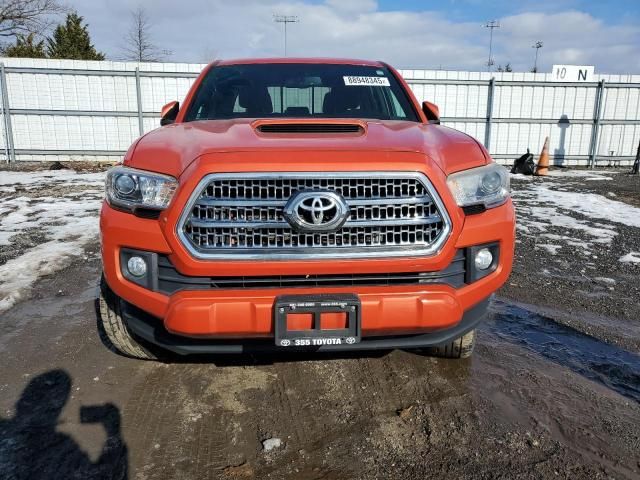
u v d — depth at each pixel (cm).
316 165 245
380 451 252
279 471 237
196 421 274
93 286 486
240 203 243
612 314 439
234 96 394
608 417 282
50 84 1678
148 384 310
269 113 379
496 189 277
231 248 245
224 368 330
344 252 247
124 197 263
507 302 462
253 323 244
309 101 393
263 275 246
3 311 424
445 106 1795
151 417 277
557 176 1577
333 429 269
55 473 232
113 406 287
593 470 239
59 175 1415
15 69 1653
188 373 323
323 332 245
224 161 244
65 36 3800
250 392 303
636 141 1880
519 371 332
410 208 251
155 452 248
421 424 274
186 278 251
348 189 248
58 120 1705
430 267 252
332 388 309
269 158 246
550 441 260
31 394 298
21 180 1297
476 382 317
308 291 248
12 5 2928
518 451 252
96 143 1733
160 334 273
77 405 287
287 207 241
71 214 831
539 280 528
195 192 243
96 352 351
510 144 1842
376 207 249
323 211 241
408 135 290
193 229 246
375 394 302
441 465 242
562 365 343
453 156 274
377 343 265
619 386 317
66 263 554
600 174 1642
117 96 1708
